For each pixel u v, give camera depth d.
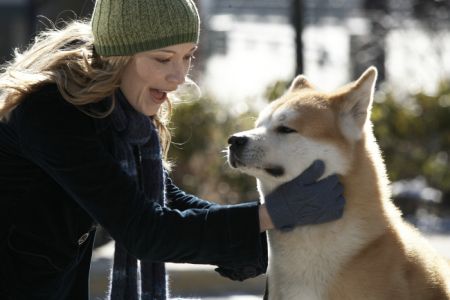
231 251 5.39
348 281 6.24
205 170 15.18
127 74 5.68
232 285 12.49
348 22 33.06
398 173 15.91
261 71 26.89
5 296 5.48
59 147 5.30
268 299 6.62
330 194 5.91
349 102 6.53
